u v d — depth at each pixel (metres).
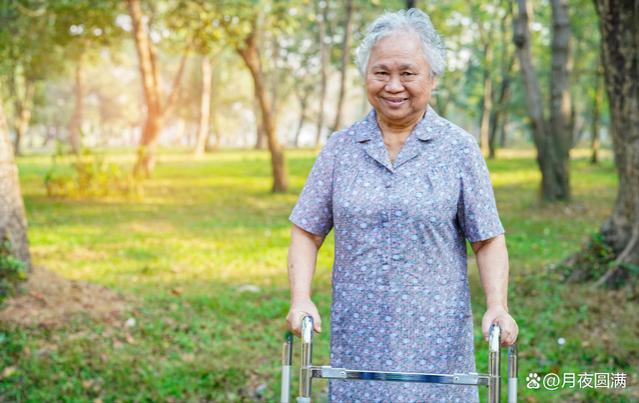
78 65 43.28
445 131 2.56
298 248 2.68
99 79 81.88
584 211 16.02
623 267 7.49
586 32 30.56
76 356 5.56
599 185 22.38
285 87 61.06
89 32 22.89
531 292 7.91
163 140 113.06
